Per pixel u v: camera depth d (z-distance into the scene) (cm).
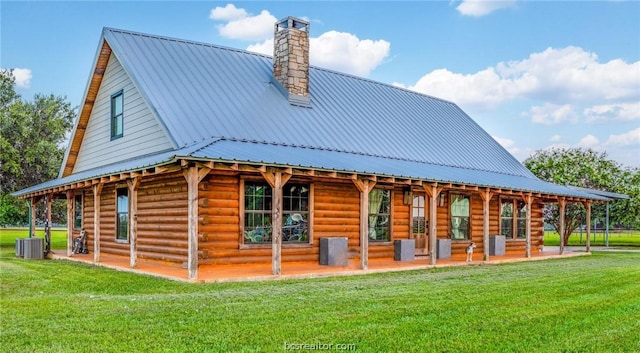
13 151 2694
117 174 1242
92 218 1862
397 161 1612
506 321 718
